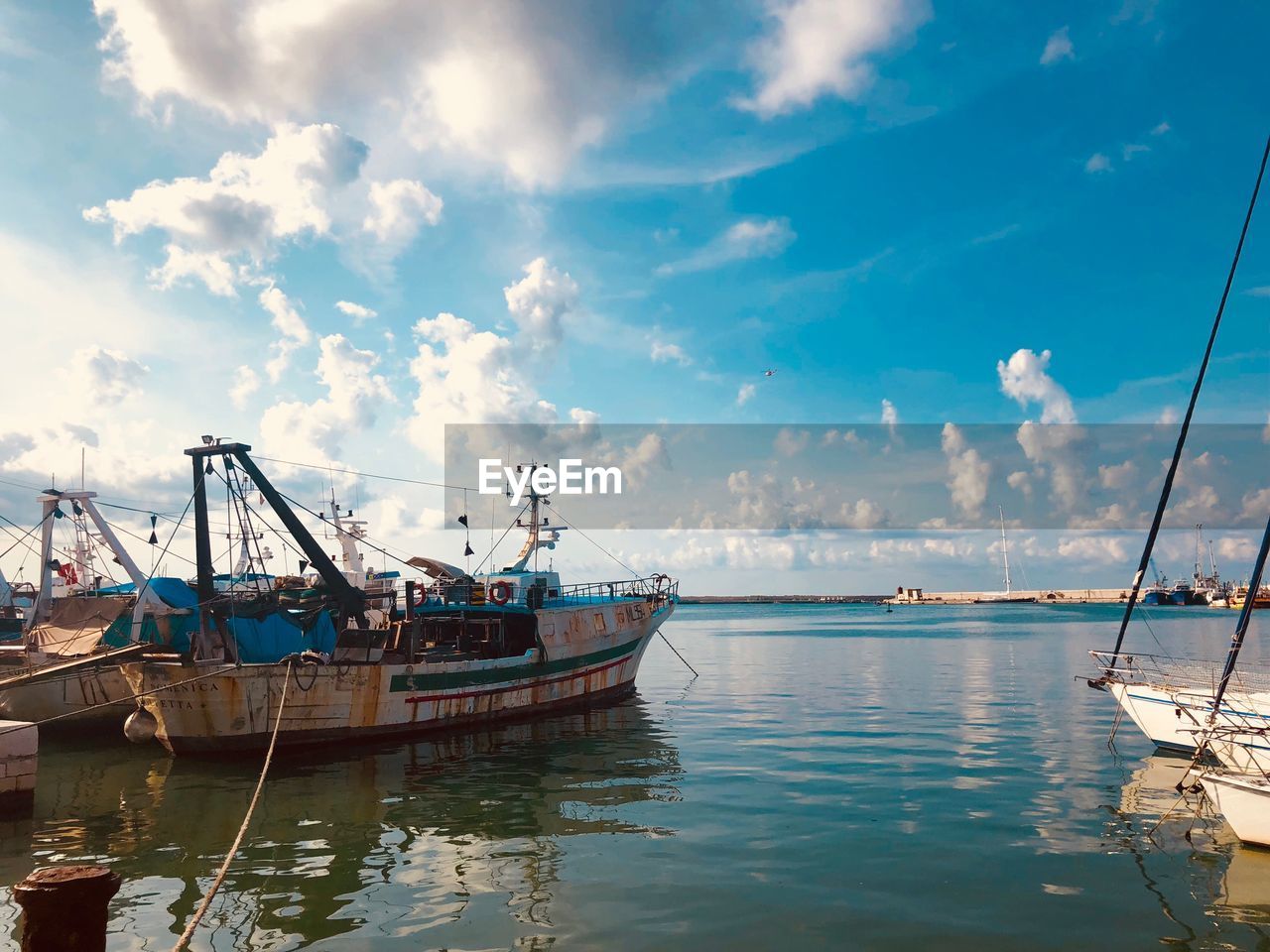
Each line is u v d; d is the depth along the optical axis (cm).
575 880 1329
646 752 2461
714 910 1196
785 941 1088
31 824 1702
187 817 1750
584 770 2205
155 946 1082
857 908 1200
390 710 2612
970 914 1178
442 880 1334
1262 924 1140
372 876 1355
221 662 2439
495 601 3191
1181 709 2038
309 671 2430
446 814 1750
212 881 1340
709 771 2175
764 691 4075
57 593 3941
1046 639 8175
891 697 3772
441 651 3091
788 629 12050
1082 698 3644
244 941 1098
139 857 1473
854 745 2536
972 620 13962
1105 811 1730
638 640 3925
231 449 2736
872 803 1808
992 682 4344
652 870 1375
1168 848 1480
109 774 2212
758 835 1572
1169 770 2142
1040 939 1095
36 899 572
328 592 2922
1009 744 2525
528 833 1602
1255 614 12825
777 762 2286
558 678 3275
